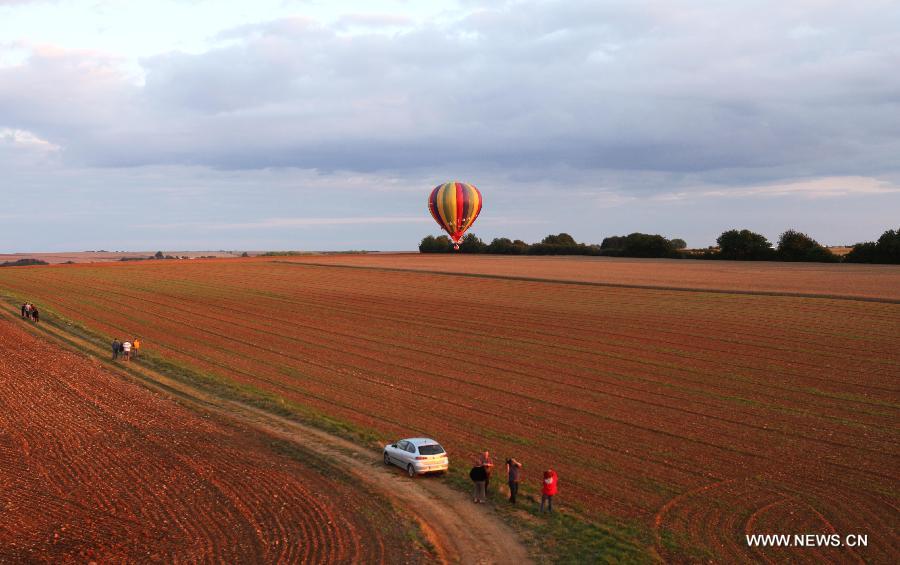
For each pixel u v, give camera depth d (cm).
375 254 16450
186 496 2302
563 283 8438
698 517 2184
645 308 6544
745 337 5138
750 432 3084
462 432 3103
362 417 3356
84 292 8850
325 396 3775
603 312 6450
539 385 3988
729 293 7012
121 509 2183
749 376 4091
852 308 5991
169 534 2005
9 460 2617
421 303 7456
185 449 2811
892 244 11531
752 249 13088
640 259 13588
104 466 2583
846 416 3300
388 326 6150
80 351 5084
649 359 4603
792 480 2514
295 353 5038
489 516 2191
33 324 6341
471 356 4847
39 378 4081
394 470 2630
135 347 4919
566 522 2134
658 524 2130
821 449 2853
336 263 12425
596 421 3275
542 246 16288
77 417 3250
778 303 6381
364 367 4538
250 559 1848
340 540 1977
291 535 2008
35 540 1948
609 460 2727
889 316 5625
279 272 11019
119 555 1866
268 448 2864
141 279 10244
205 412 3422
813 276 8881
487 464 2320
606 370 4338
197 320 6662
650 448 2875
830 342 4869
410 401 3659
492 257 14588
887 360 4350
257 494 2330
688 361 4509
